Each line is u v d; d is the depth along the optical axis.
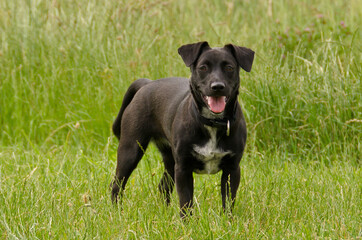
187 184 8.20
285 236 6.98
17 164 10.51
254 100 11.62
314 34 13.78
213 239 6.89
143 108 9.13
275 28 15.04
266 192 8.63
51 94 13.29
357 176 9.55
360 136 10.98
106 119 12.65
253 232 7.14
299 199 8.44
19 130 12.95
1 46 14.25
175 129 8.23
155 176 9.57
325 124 11.15
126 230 7.23
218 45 12.29
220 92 7.68
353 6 16.00
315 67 12.10
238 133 8.02
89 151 11.92
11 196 8.23
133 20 14.37
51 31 14.27
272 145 11.18
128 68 13.19
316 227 7.27
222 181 8.27
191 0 18.25
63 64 13.81
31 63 13.92
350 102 11.34
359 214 7.75
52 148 12.32
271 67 11.84
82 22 14.20
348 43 13.38
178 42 13.98
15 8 14.49
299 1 17.36
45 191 8.68
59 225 7.34
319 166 10.59
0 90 13.35
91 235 7.04
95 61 13.70
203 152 8.00
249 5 17.80
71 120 12.82
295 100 11.56
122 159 9.16
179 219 7.63
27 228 7.07
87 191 8.73
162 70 13.08
